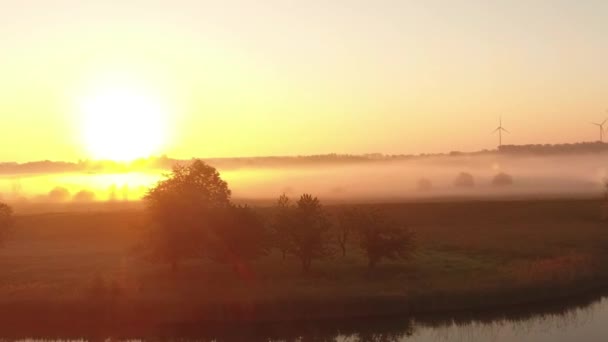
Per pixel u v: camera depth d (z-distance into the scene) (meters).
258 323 45.78
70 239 104.12
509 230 96.81
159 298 47.19
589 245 76.12
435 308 47.88
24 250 86.44
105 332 44.72
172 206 61.88
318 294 47.91
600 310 49.34
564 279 52.59
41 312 45.78
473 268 61.66
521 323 46.41
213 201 69.62
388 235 63.16
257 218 63.53
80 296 47.41
